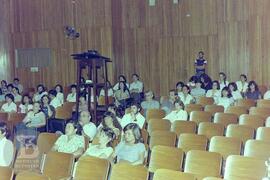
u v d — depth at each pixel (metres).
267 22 11.60
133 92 13.14
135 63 14.73
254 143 6.05
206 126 7.55
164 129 8.14
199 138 6.62
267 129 6.88
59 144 6.86
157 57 14.52
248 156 5.46
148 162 6.54
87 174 5.47
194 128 7.82
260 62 11.91
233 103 10.23
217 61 13.68
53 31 14.89
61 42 14.80
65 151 6.74
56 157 5.91
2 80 13.85
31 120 9.78
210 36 13.77
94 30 14.46
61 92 12.67
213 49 13.73
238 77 13.09
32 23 15.09
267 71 11.64
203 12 13.85
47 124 9.91
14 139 9.03
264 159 5.49
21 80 15.26
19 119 10.31
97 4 14.41
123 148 6.18
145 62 14.64
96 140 6.84
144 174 4.99
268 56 11.59
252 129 7.07
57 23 14.84
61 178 5.57
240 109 9.14
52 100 12.04
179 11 14.21
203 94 11.92
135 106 8.45
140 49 14.66
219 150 6.31
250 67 12.41
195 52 14.04
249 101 9.97
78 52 14.62
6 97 11.50
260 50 11.89
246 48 12.77
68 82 14.80
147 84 14.63
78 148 6.76
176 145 6.95
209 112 8.74
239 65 13.03
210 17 13.75
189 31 14.09
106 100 9.74
